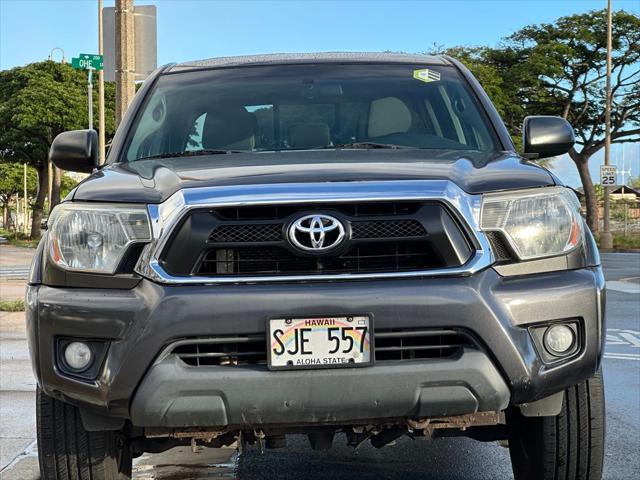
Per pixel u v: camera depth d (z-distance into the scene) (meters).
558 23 36.28
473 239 2.72
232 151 3.71
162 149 3.85
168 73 4.36
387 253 2.71
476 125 3.91
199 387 2.59
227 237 2.68
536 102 37.28
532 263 2.79
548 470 3.16
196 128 3.94
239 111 4.02
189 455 4.45
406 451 4.50
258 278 2.64
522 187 2.85
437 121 3.95
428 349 2.69
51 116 37.31
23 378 6.38
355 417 2.66
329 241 2.68
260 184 2.76
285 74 4.25
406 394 2.63
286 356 2.61
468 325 2.63
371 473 4.11
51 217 2.97
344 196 2.70
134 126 3.97
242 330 2.61
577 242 2.86
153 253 2.69
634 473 3.99
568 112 37.19
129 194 2.82
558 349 2.77
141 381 2.62
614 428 4.83
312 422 2.68
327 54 4.50
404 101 4.04
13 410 5.38
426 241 2.69
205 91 4.16
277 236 2.69
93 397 2.68
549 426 3.11
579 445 3.09
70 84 38.41
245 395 2.60
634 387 5.96
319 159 3.16
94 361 2.71
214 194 2.71
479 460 4.32
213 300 2.61
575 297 2.76
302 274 2.66
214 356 2.64
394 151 3.42
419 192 2.72
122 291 2.70
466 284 2.67
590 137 37.59
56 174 36.94
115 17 9.06
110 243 2.75
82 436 3.00
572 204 2.91
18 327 9.06
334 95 4.09
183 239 2.68
